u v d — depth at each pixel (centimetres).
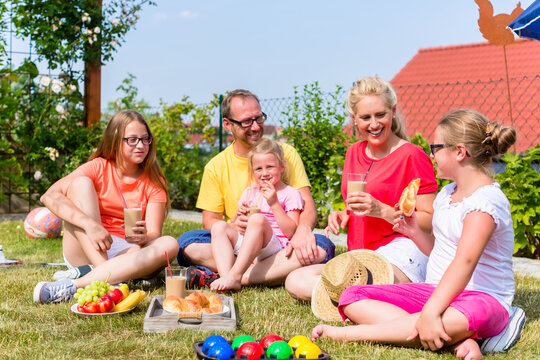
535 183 586
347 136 786
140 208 378
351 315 283
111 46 865
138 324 293
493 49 1509
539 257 605
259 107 419
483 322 249
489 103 1318
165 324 283
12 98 796
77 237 378
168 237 376
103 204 409
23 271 431
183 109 1068
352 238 358
